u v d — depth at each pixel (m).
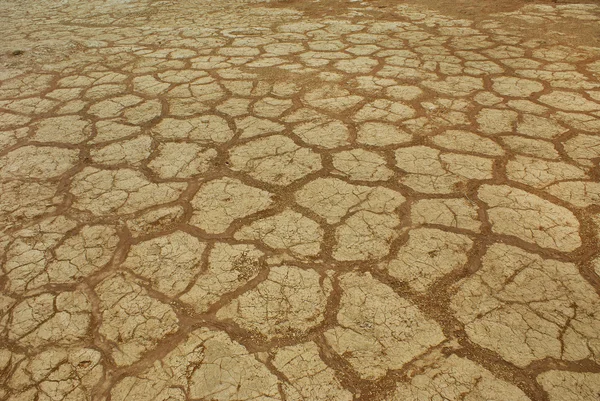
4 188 2.26
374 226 1.93
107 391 1.35
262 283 1.68
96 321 1.56
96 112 3.01
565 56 3.63
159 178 2.30
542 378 1.33
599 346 1.41
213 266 1.76
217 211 2.05
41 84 3.50
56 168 2.42
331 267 1.74
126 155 2.51
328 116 2.82
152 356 1.44
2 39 4.73
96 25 5.24
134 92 3.29
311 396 1.31
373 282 1.67
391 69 3.50
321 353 1.43
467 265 1.72
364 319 1.53
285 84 3.30
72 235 1.95
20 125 2.88
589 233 1.84
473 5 5.38
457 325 1.50
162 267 1.77
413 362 1.40
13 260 1.82
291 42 4.26
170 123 2.82
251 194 2.15
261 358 1.43
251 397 1.32
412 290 1.63
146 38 4.59
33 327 1.55
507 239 1.83
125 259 1.81
